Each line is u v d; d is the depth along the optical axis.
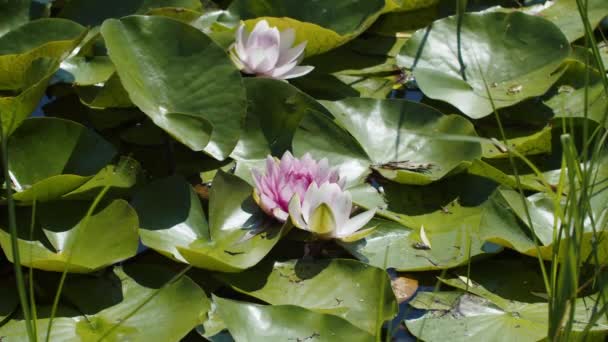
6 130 2.75
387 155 2.88
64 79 2.91
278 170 2.77
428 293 2.71
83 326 2.62
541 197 2.80
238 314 2.63
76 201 2.74
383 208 2.81
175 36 2.86
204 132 2.79
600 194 2.81
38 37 2.93
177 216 2.74
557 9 3.20
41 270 2.68
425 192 2.84
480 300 2.70
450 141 2.88
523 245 2.74
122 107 2.90
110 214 2.71
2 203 2.71
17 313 2.63
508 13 3.06
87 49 2.95
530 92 2.97
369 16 3.08
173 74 2.85
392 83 3.04
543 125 2.96
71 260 2.67
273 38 2.92
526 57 3.03
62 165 2.77
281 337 2.62
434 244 2.77
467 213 2.81
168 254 2.68
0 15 3.01
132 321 2.63
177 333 2.61
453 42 3.06
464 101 2.96
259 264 2.72
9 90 2.89
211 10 3.17
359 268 2.70
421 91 3.03
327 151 2.86
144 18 2.85
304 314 2.63
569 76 3.03
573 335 2.64
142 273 2.69
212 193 2.75
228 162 2.87
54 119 2.77
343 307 2.67
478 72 3.02
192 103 2.84
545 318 2.67
